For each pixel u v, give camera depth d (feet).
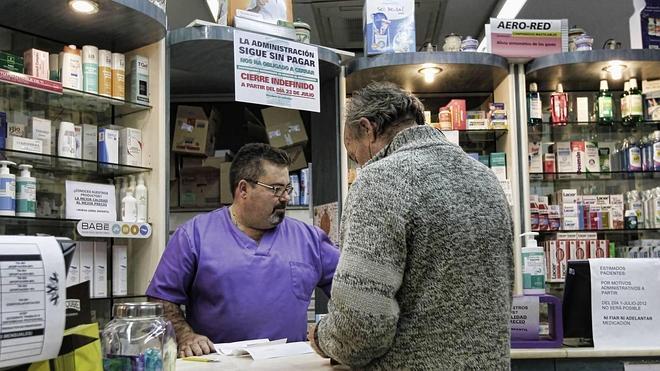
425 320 3.64
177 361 4.83
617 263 6.57
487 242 3.76
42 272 2.61
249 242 6.95
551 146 13.19
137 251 8.87
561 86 13.00
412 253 3.66
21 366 2.68
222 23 9.73
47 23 8.28
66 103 8.80
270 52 9.35
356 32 18.28
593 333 6.46
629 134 13.46
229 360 4.86
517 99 12.16
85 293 3.25
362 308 3.52
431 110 13.60
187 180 11.69
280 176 6.86
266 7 9.60
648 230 12.79
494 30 11.82
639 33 12.42
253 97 9.07
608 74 12.43
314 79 9.87
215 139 12.52
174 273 6.74
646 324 6.46
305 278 7.07
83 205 8.21
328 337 3.84
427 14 16.98
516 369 6.30
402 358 3.67
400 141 4.09
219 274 6.70
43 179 8.65
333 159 11.46
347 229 3.81
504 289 3.84
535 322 6.47
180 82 11.59
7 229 7.95
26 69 7.95
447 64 11.44
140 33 8.65
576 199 12.81
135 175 8.98
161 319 3.69
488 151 13.26
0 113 7.79
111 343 3.43
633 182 13.41
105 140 8.59
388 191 3.68
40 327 2.57
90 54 8.48
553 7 16.28
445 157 3.92
